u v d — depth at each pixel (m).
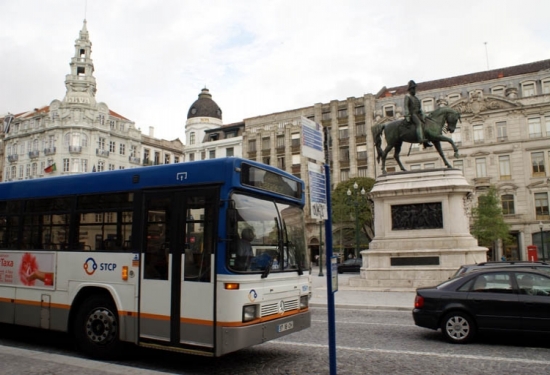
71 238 7.86
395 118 53.75
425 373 6.34
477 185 47.88
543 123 46.06
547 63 50.62
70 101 62.44
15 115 73.44
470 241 17.75
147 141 72.25
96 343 7.34
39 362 6.22
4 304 8.58
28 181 8.74
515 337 8.91
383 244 18.80
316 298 15.78
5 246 8.77
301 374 6.35
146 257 6.95
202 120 71.50
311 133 5.42
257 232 6.67
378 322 10.87
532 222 45.53
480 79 52.97
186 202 6.71
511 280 8.35
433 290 8.80
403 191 18.45
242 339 6.02
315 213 5.19
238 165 6.49
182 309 6.44
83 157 61.62
